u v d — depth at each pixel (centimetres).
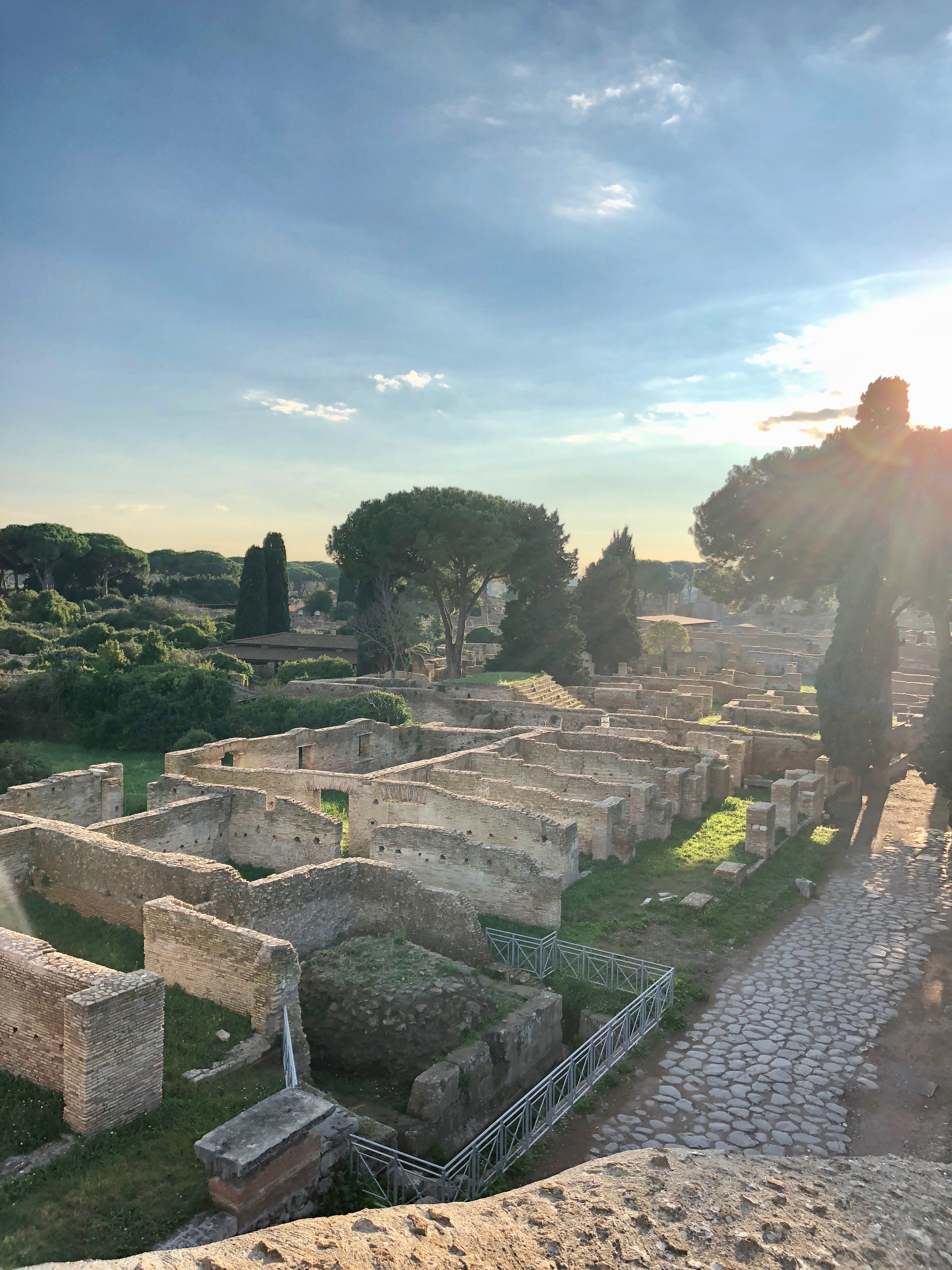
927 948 2300
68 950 1862
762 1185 973
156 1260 705
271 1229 786
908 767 4475
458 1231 823
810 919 2502
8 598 9462
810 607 6250
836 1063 1755
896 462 4097
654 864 2884
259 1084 1388
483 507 6188
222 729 4566
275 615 9012
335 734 3888
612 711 5812
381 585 6538
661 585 12581
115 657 5022
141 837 2441
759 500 4878
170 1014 1553
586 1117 1583
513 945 2117
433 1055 1612
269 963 1505
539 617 6556
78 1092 1173
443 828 2612
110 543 12044
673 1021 1900
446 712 4984
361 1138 1316
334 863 2111
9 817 2278
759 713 5259
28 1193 1062
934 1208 976
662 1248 823
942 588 4097
